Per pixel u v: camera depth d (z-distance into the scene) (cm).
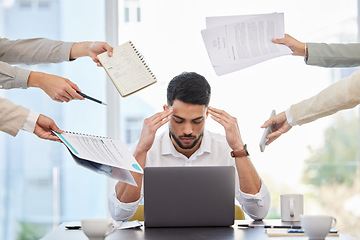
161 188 218
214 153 299
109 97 386
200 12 390
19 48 279
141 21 389
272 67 386
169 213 218
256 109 386
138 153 255
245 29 250
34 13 386
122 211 255
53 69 383
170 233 204
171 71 387
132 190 252
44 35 385
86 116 385
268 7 391
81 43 274
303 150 388
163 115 255
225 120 254
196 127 262
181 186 219
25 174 382
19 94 380
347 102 234
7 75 244
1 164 380
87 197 384
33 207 382
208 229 214
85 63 386
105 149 203
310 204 388
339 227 388
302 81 387
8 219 381
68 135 209
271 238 190
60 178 383
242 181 254
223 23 251
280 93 386
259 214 256
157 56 388
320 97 243
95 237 179
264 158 386
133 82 240
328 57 270
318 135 389
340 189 389
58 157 383
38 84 245
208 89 259
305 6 391
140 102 388
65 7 387
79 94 239
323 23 392
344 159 389
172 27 389
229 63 247
